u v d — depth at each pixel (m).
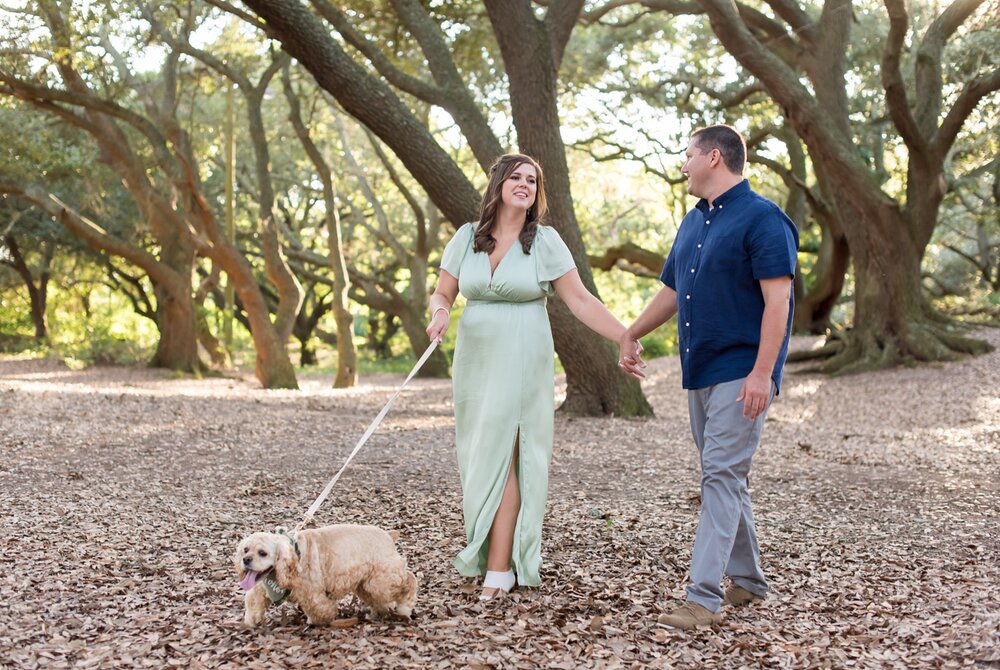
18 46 18.17
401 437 10.74
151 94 24.41
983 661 3.63
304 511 6.56
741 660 3.66
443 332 4.57
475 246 4.67
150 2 19.89
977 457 9.66
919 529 6.15
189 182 21.53
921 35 20.11
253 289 21.81
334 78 11.59
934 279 35.50
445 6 16.25
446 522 6.15
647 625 4.05
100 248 23.56
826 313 26.97
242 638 3.81
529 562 4.51
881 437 11.96
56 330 37.81
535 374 4.60
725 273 4.18
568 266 4.68
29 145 21.25
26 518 6.09
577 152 32.47
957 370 18.59
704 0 15.93
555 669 3.54
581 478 8.13
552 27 12.65
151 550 5.36
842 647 3.81
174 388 20.25
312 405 14.97
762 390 4.02
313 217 36.66
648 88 25.27
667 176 27.95
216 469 8.27
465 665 3.56
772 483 8.00
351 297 29.30
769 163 25.02
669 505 6.90
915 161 19.48
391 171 27.58
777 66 16.81
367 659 3.59
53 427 10.37
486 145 12.88
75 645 3.76
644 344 30.47
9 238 31.95
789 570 5.03
